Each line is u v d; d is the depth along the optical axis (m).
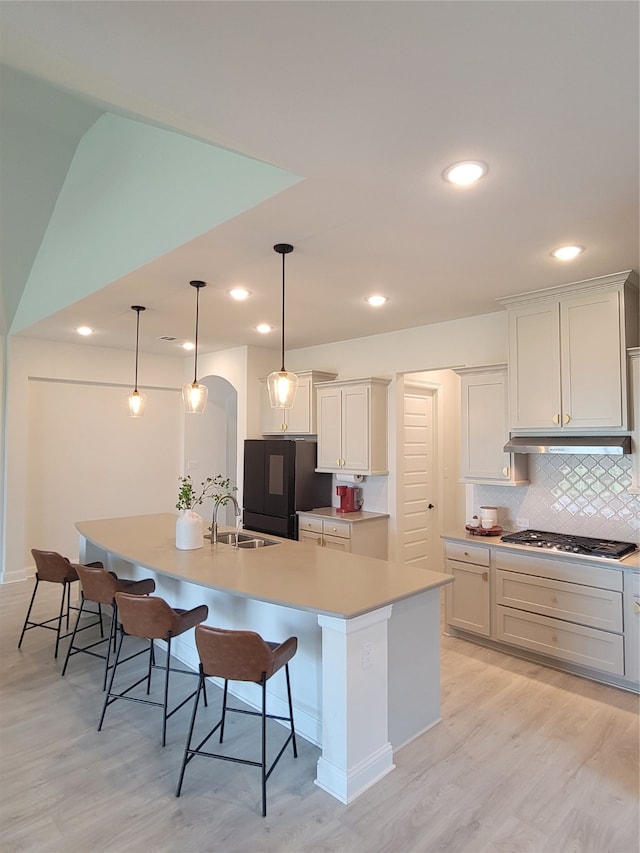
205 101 1.69
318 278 3.44
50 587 5.43
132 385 6.61
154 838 2.06
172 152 2.95
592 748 2.68
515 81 1.56
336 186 2.20
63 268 4.36
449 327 4.72
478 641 4.09
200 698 3.22
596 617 3.36
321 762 2.40
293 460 5.46
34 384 5.92
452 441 6.18
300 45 1.43
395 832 2.10
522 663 3.71
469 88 1.59
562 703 3.14
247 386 6.11
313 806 2.25
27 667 3.62
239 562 3.15
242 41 1.42
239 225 2.60
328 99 1.66
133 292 3.81
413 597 2.78
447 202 2.36
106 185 3.68
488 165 2.04
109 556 4.74
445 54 1.45
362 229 2.64
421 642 2.83
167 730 2.85
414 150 1.94
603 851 2.01
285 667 2.76
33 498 5.89
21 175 4.13
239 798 2.30
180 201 2.88
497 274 3.36
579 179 2.15
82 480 6.29
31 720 2.94
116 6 1.30
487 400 4.14
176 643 3.84
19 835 2.07
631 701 3.17
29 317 5.09
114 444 6.58
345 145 1.91
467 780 2.42
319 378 5.77
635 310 3.55
